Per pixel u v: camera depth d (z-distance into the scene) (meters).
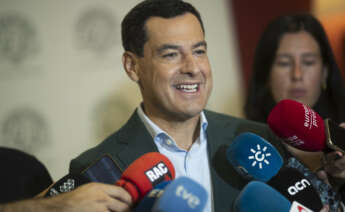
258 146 2.42
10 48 4.75
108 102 5.04
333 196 2.48
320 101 3.99
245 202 2.13
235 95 5.58
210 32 5.49
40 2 4.84
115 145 2.77
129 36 2.75
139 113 2.86
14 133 4.76
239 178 2.68
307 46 3.81
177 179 1.89
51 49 4.86
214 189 2.64
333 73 3.91
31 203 2.10
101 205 2.02
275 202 2.13
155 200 2.02
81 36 4.96
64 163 4.90
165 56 2.57
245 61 5.71
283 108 2.49
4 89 4.74
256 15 5.76
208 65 2.64
